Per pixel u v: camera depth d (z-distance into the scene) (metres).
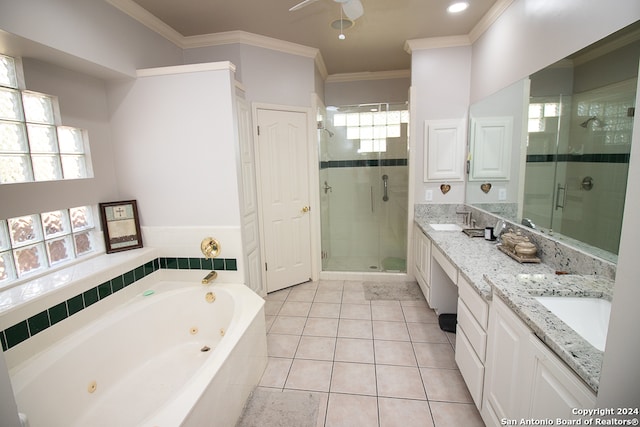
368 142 3.97
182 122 2.44
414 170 3.41
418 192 3.44
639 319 0.74
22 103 1.83
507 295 1.30
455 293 2.78
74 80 2.15
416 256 3.48
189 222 2.56
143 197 2.56
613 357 0.78
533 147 2.07
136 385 1.96
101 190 2.38
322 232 3.87
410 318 2.85
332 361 2.28
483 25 2.77
